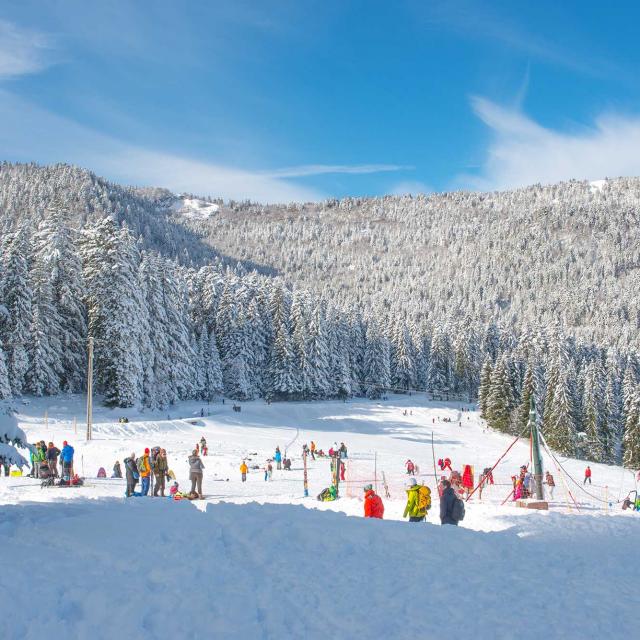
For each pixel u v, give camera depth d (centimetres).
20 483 2255
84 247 5791
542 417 7831
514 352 10181
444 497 1241
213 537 946
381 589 741
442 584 771
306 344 8806
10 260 5322
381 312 14250
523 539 1115
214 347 8106
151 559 800
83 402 5653
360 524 1096
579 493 3544
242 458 4325
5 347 5288
